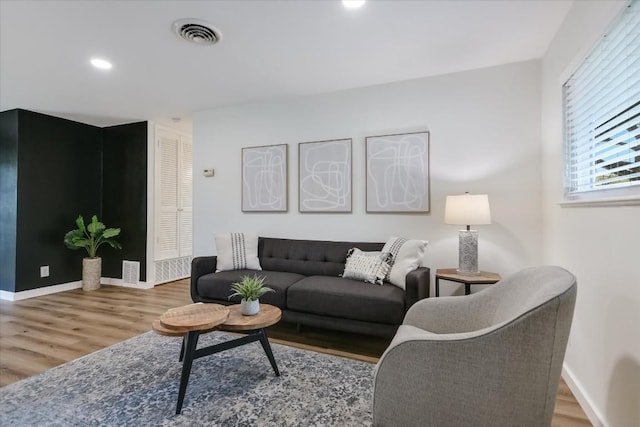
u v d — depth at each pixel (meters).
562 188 2.27
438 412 1.21
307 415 1.76
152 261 4.69
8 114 4.12
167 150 4.96
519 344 1.14
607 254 1.61
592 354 1.77
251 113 3.93
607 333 1.61
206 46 2.58
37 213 4.24
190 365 1.84
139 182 4.69
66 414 1.75
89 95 3.65
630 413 1.40
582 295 1.92
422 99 3.19
